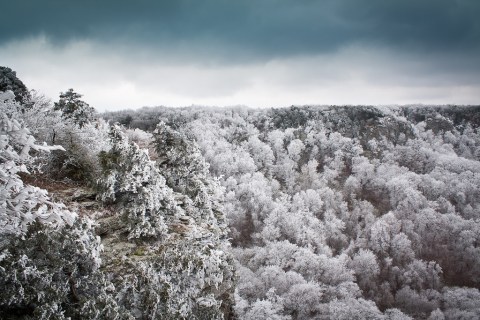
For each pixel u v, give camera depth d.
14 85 18.03
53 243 7.05
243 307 36.88
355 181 102.44
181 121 131.25
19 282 6.14
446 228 79.25
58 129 13.70
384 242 73.00
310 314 42.94
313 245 68.19
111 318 6.82
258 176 99.88
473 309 55.75
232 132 142.25
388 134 143.50
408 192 90.88
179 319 8.33
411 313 59.44
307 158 127.69
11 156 6.18
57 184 12.66
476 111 170.12
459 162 117.06
